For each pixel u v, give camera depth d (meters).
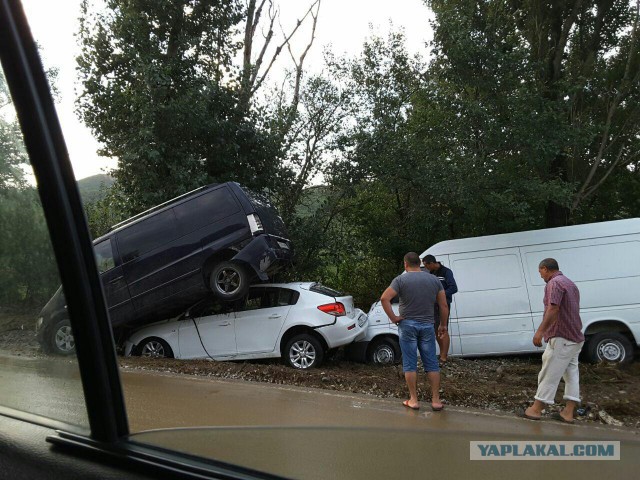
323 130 13.31
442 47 11.16
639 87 12.67
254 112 12.54
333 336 8.16
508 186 10.84
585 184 12.68
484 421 5.08
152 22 11.92
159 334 8.69
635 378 7.48
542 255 8.81
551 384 5.43
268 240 8.34
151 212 8.65
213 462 1.52
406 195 12.91
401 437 1.76
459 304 8.98
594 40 13.51
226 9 12.48
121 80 11.39
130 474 1.49
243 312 8.52
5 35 1.56
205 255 8.17
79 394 1.63
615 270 8.50
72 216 1.62
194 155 11.60
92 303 1.63
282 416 4.50
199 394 5.47
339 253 13.29
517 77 11.00
